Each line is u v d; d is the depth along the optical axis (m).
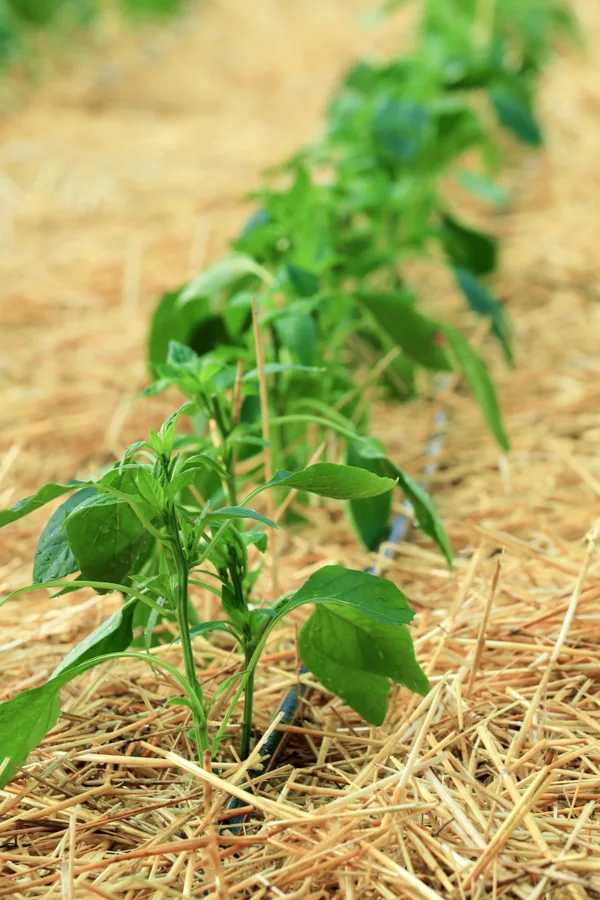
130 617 1.57
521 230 3.25
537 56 3.62
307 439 2.00
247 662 1.57
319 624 1.58
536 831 1.49
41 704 1.50
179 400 2.28
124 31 5.67
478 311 2.14
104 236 3.27
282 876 1.47
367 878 1.46
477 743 1.59
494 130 4.02
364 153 2.44
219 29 5.95
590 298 2.73
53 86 4.78
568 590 1.76
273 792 1.57
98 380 2.42
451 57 2.94
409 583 1.86
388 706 1.65
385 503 1.85
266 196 2.03
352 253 2.17
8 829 1.54
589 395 2.23
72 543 1.56
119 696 1.69
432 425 2.20
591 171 3.71
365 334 2.20
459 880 1.46
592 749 1.58
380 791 1.53
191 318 1.97
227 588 1.56
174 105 4.68
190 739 1.61
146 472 1.49
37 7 4.84
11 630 1.81
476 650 1.66
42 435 2.21
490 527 1.94
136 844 1.52
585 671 1.67
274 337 1.92
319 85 5.02
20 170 3.82
